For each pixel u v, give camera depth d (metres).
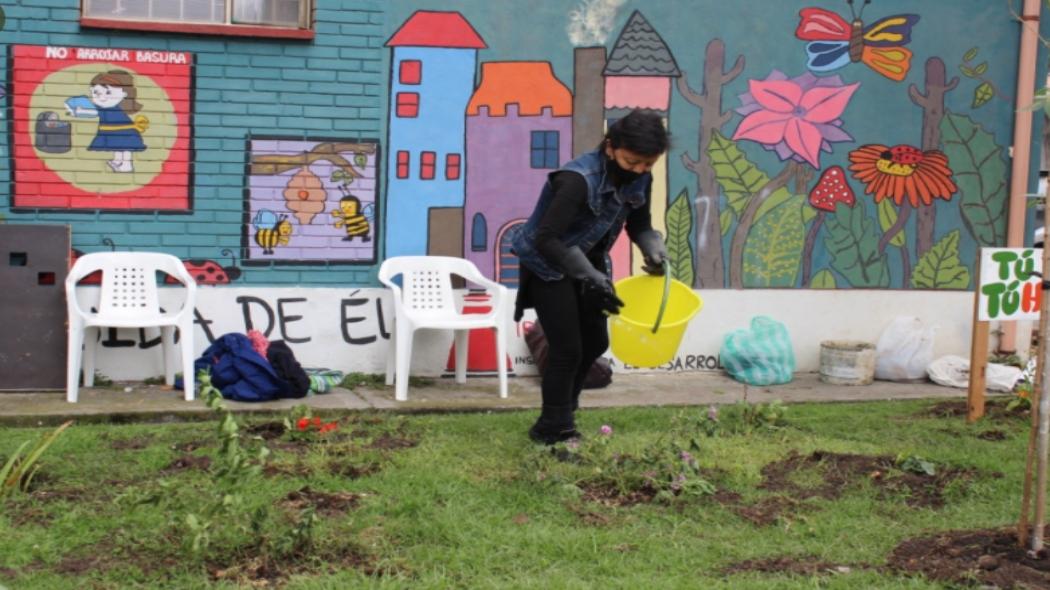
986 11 8.94
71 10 7.43
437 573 3.77
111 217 7.57
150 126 7.61
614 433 6.10
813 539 4.26
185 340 6.95
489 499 4.65
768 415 6.31
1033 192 9.05
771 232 8.70
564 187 5.02
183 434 5.85
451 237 8.15
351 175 7.96
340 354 7.99
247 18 7.82
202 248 7.73
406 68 8.02
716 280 8.62
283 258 7.88
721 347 8.62
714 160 8.55
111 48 7.51
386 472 5.00
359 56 7.93
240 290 7.79
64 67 7.45
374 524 4.27
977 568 3.85
